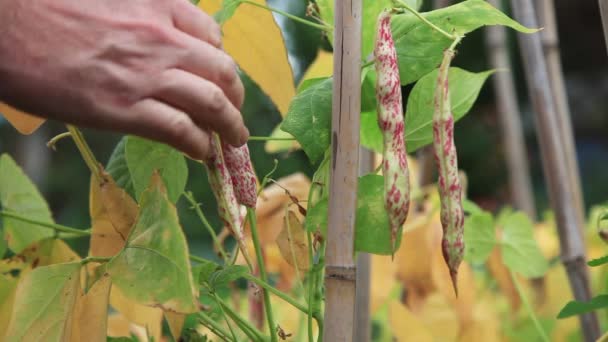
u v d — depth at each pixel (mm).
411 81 999
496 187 6113
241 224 931
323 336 924
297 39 4195
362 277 1337
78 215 6148
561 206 1356
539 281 1672
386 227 938
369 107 1042
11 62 825
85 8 833
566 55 8047
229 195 926
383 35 917
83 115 835
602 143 7707
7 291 1075
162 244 911
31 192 1201
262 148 4578
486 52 6363
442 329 1360
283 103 1132
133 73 835
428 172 1559
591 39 7945
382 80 913
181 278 897
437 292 1365
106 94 832
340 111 919
